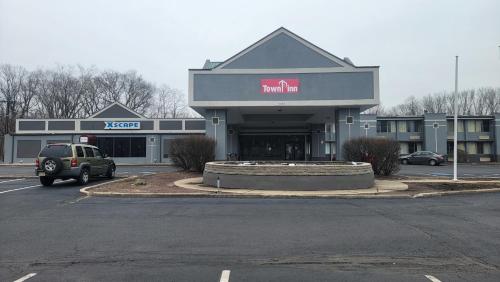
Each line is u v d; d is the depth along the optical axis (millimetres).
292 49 25484
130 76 78000
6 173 27984
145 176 21969
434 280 5316
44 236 7992
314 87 25281
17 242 7500
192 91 25547
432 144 51188
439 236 7938
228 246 7180
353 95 25094
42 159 17516
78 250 6914
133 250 6902
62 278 5426
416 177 22141
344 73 25188
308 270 5770
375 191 15492
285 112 29906
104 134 43781
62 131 43781
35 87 70062
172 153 24891
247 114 31719
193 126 43812
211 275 5535
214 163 18125
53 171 17328
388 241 7523
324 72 25266
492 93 79250
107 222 9469
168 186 17094
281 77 25391
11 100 68750
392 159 22234
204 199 13867
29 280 5348
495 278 5387
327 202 13062
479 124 52906
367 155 22188
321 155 39781
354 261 6227
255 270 5773
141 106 78062
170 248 7043
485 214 10648
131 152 43844
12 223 9375
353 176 16172
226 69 25578
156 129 43906
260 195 14328
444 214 10633
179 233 8250
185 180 19750
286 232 8336
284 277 5453
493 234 8133
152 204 12484
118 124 43812
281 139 41938
